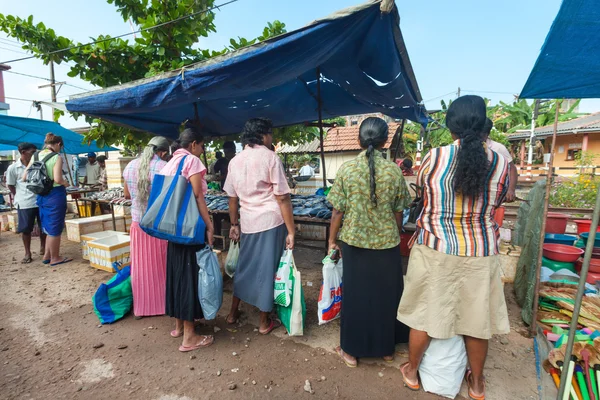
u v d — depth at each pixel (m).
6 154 17.22
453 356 1.99
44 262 4.62
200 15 5.39
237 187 2.62
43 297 3.52
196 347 2.56
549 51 2.13
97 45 4.90
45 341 2.69
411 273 2.01
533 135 17.94
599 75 2.40
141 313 3.03
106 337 2.75
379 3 2.22
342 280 2.33
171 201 2.35
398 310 2.10
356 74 3.77
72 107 4.04
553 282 3.16
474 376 2.02
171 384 2.19
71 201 8.71
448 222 1.88
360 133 2.17
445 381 2.02
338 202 2.25
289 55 2.64
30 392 2.11
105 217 5.95
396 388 2.14
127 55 5.15
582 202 9.23
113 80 5.27
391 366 2.37
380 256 2.19
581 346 2.21
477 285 1.84
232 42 5.30
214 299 2.47
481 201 1.82
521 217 3.87
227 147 6.24
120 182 7.30
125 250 4.33
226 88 3.09
